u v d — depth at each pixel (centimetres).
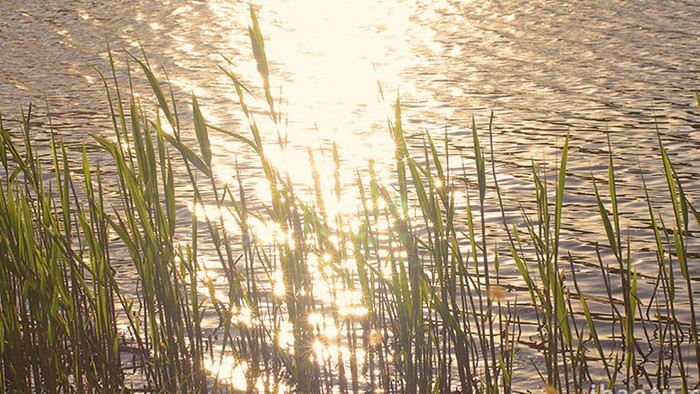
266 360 624
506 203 1265
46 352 543
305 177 1349
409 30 3503
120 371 648
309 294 602
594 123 1838
